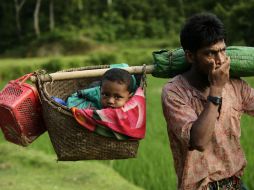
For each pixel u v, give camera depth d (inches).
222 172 166.4
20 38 2716.5
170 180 374.6
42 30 2738.7
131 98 171.5
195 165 165.5
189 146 158.4
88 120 166.7
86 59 1913.1
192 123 159.0
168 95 166.9
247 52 171.5
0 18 2795.3
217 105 153.8
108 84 173.5
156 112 593.3
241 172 170.2
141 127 171.5
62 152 174.4
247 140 412.2
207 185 166.7
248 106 173.8
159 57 177.9
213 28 155.7
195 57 159.6
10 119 180.2
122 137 169.2
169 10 2726.4
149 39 2637.8
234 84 172.2
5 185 355.9
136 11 2758.4
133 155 175.2
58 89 203.2
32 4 2787.9
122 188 357.7
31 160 417.7
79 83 205.6
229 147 166.9
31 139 185.6
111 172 397.7
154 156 416.2
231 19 1352.1
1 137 510.3
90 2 2795.3
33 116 182.5
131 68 180.5
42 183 362.0
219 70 154.0
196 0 2517.2
